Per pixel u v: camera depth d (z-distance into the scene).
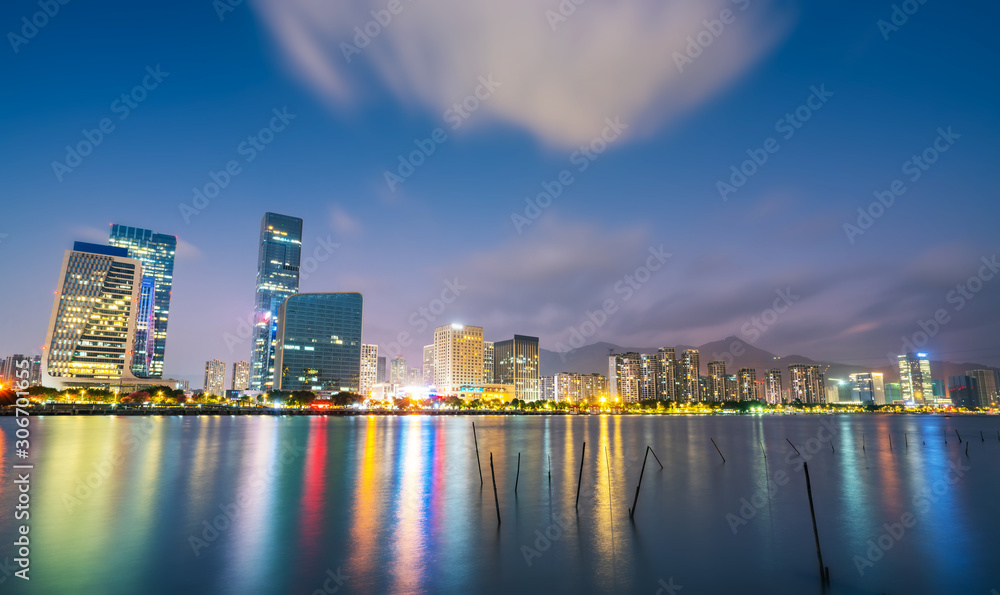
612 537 37.06
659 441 130.62
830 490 56.41
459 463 78.62
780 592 27.58
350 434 144.12
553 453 96.56
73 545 33.91
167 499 48.50
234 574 29.19
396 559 32.00
